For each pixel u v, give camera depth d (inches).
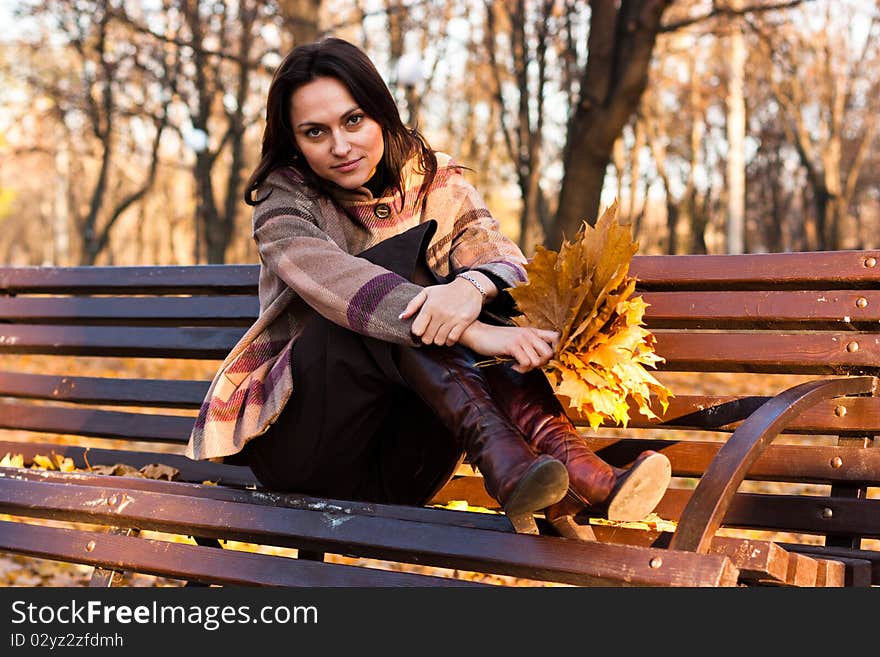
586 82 522.0
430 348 101.7
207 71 1105.4
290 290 116.1
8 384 166.7
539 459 87.5
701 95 1524.4
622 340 97.5
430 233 112.0
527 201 1040.2
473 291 103.2
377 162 118.8
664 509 120.4
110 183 2123.5
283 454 113.0
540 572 88.7
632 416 125.7
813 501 112.5
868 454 111.7
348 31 1054.4
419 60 573.9
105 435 156.6
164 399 152.6
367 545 98.3
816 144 1633.9
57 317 164.4
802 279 119.4
